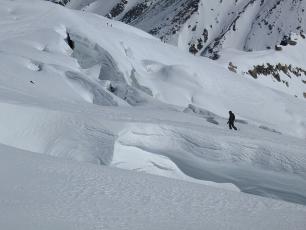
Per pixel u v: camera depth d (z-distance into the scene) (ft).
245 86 237.45
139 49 212.23
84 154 70.33
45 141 70.74
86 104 111.96
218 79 229.45
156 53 222.28
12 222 24.20
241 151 84.38
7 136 68.33
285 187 77.20
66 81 132.16
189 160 81.76
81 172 37.76
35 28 173.88
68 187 32.45
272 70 492.13
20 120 71.20
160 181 39.27
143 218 28.17
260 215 32.32
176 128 84.12
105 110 97.71
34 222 24.66
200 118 115.85
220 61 461.37
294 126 231.71
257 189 75.25
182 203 32.81
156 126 82.23
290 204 36.65
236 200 35.63
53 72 132.98
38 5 193.88
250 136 90.63
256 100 232.32
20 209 26.48
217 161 83.10
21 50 148.15
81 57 175.94
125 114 95.14
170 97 184.24
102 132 74.28
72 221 25.72
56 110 75.92
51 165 38.60
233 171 80.74
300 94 499.92
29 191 30.14
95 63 174.50
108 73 172.04
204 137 84.07
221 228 28.25
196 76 208.33
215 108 192.24
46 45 162.81
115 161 71.15
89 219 26.50
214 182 71.67
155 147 82.53
